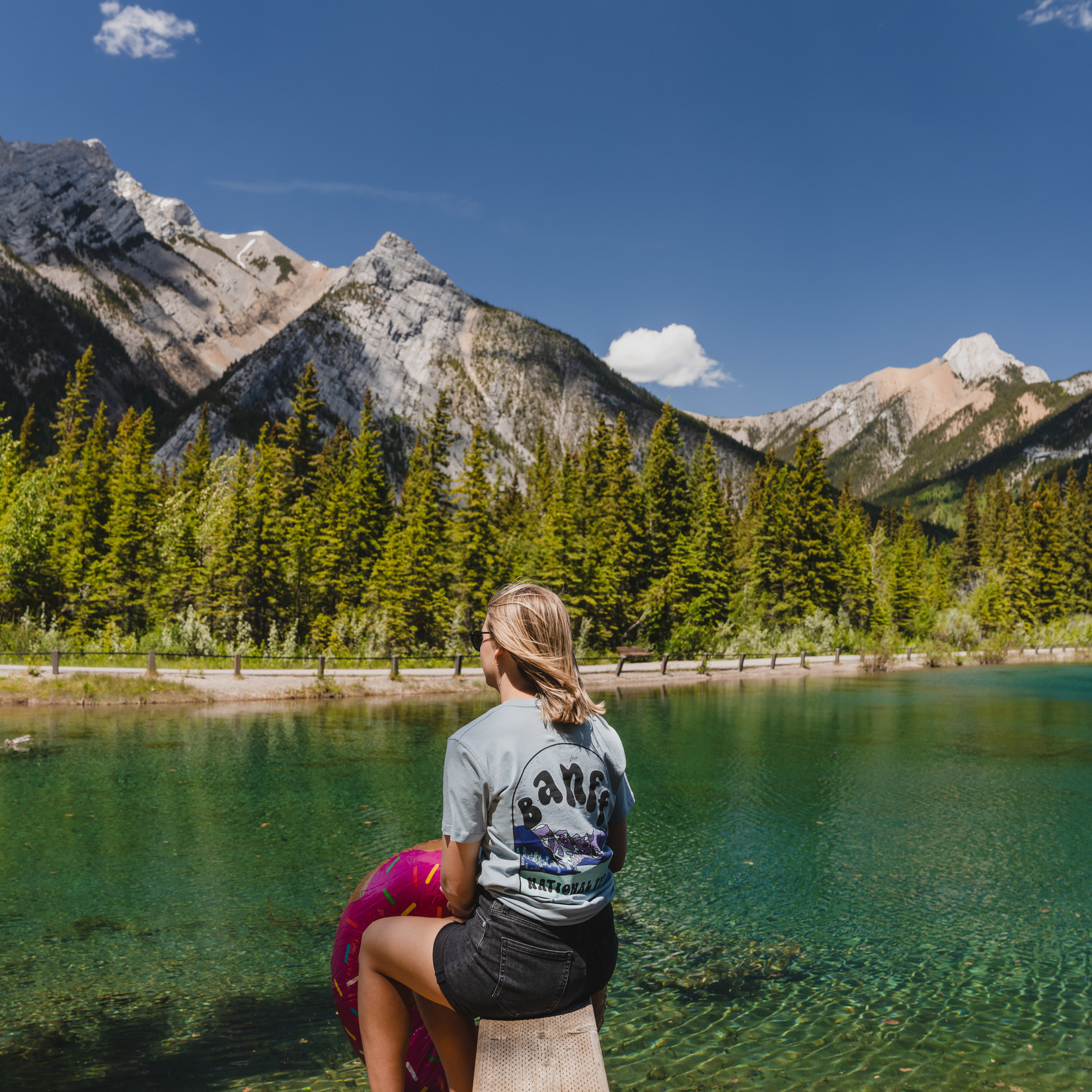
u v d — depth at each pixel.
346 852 10.49
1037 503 87.69
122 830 11.45
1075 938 8.10
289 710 24.89
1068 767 17.22
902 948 7.86
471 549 45.56
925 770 16.83
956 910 8.88
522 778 1.98
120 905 8.58
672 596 51.53
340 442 69.62
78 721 21.42
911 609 71.00
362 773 15.33
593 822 2.05
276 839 11.07
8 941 7.63
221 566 39.69
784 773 16.52
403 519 50.53
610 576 49.53
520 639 2.13
